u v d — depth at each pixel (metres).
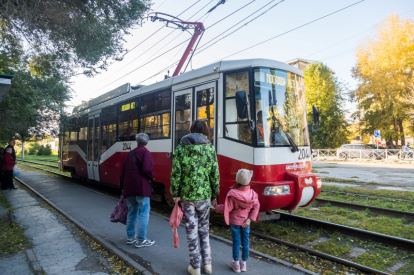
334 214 7.30
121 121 9.57
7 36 8.96
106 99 10.87
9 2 7.59
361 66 29.50
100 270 4.10
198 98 6.54
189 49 11.69
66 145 14.85
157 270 3.96
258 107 5.56
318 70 34.31
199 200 3.67
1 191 11.47
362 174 15.79
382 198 8.91
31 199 9.59
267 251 4.82
